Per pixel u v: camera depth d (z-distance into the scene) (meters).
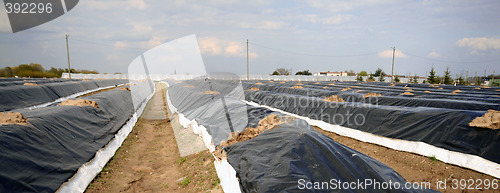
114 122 11.91
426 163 8.36
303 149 5.68
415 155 8.91
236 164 6.20
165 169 8.70
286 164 5.30
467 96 17.22
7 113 6.77
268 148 6.06
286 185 4.83
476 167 7.47
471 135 7.94
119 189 7.08
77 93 24.67
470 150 7.80
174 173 8.34
